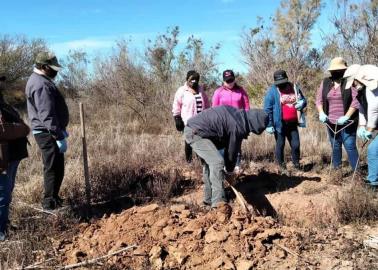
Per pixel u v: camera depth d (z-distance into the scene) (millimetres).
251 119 5266
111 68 16922
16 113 4918
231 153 5379
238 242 4402
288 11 14633
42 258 4461
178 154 8383
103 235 4809
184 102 7301
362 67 5691
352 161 6359
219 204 4883
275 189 6371
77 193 6199
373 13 12344
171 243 4527
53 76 5508
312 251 4430
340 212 5168
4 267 4207
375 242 4535
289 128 7070
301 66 14594
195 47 16312
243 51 15461
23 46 21562
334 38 13086
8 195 4840
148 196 6383
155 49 16562
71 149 9328
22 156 4883
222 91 6945
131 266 4258
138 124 14000
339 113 6348
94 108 16922
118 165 7168
